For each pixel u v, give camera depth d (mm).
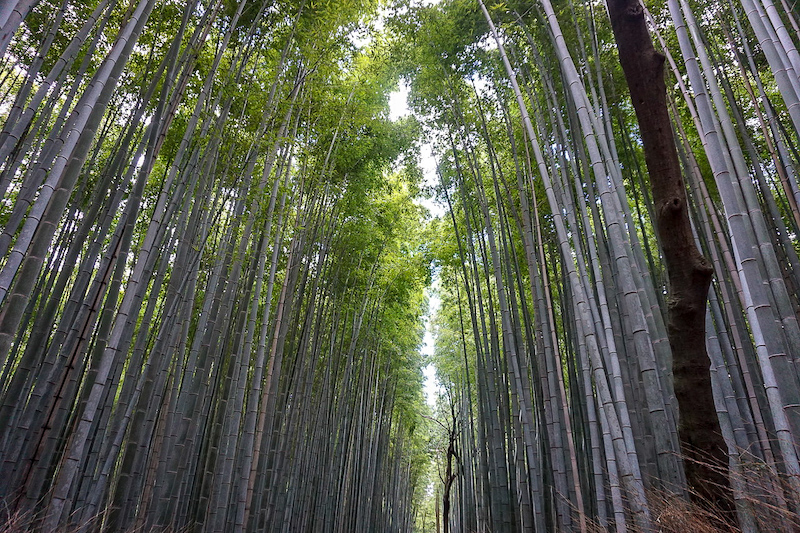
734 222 2271
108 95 3057
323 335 7508
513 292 5512
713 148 2412
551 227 6344
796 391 1950
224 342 5570
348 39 6117
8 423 3170
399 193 9477
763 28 2701
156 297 3934
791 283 4711
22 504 2805
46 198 2486
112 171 4078
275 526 5652
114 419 3318
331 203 6961
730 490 1892
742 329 4422
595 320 4000
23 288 2633
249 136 4883
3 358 2457
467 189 7258
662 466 2463
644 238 4961
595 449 3850
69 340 3777
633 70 2207
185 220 4320
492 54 6055
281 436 5844
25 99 3920
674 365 2096
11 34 2033
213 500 4266
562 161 4562
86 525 3066
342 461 8203
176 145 5555
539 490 4594
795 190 3793
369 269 8844
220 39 5234
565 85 4953
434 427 17375
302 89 5598
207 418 5418
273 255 5012
